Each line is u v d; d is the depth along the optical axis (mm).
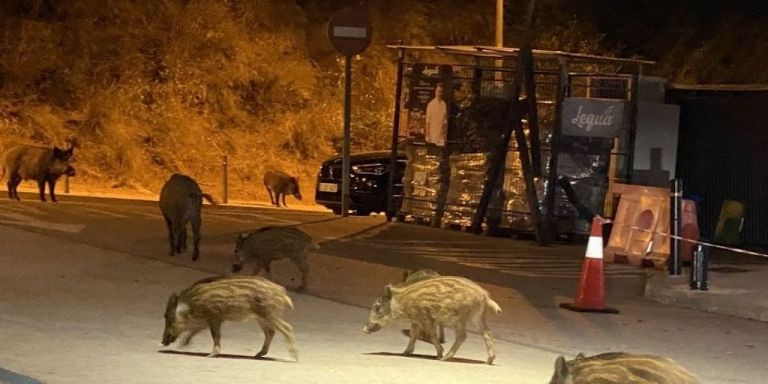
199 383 9133
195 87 33000
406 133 24328
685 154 22531
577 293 14586
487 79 22094
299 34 36750
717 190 22234
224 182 27703
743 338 13031
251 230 20203
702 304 14945
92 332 11273
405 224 22859
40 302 12875
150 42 33969
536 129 20703
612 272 17812
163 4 35031
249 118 33250
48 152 23578
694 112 22500
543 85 23703
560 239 21266
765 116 21828
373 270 16656
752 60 43688
